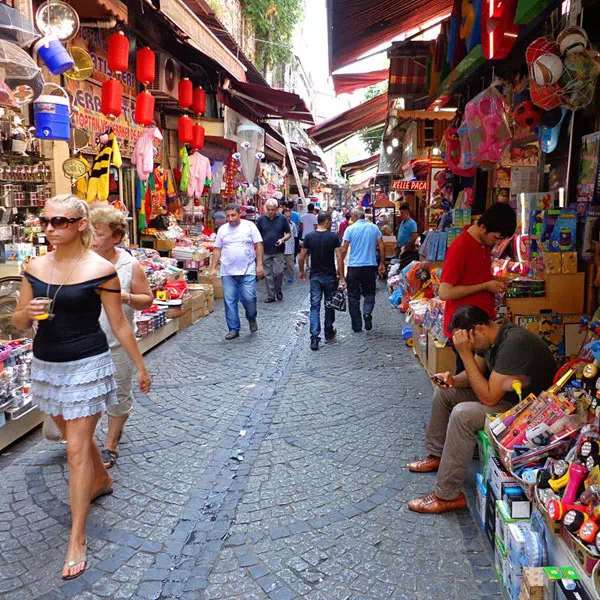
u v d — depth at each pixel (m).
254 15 19.55
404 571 2.84
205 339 7.73
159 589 2.71
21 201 6.26
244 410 5.07
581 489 2.36
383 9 7.14
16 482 3.70
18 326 2.99
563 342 4.55
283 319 9.16
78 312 2.91
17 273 5.12
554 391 2.98
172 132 11.90
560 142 5.04
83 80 7.26
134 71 9.52
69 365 2.90
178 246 10.28
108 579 2.79
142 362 3.25
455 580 2.77
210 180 12.48
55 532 3.17
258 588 2.72
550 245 4.66
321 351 7.11
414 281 7.49
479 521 3.25
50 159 6.76
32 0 6.13
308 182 36.00
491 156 5.18
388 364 6.49
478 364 3.70
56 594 2.67
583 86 3.82
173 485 3.72
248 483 3.74
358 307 8.18
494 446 2.94
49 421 3.99
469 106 5.21
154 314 7.12
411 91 8.02
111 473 3.88
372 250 8.00
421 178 13.06
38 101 5.49
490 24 3.95
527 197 5.11
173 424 4.74
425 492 3.60
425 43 7.55
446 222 8.16
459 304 4.23
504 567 2.66
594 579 2.01
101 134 8.32
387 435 4.49
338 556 2.96
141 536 3.15
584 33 3.80
